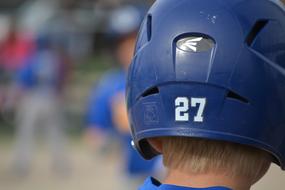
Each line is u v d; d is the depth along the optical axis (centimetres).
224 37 404
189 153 406
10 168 2459
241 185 404
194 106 404
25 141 2481
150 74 417
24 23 3994
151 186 418
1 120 3231
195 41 407
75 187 2212
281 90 409
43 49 2347
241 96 402
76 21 4369
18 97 2564
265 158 416
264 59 405
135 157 1248
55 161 2456
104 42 4316
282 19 417
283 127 412
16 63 3247
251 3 412
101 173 2384
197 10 412
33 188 2231
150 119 417
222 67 401
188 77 404
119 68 1326
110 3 4116
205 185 400
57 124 2455
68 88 3162
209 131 402
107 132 1291
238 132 402
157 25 420
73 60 4066
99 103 1293
